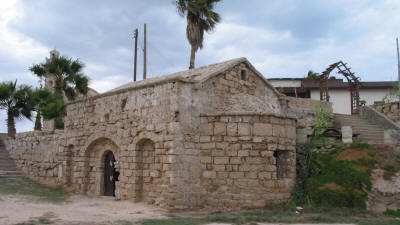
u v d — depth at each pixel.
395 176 13.84
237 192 14.29
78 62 28.41
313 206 13.80
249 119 14.64
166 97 14.97
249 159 14.38
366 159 14.73
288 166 15.30
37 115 26.89
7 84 27.16
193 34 28.42
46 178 22.23
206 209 14.46
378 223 11.44
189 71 19.61
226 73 17.03
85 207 14.81
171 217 12.62
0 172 23.58
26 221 10.96
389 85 34.31
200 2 28.09
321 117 18.02
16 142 26.59
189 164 14.73
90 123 19.03
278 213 13.18
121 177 16.67
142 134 15.77
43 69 27.67
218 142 14.87
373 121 21.41
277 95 20.23
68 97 28.27
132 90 16.70
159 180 15.03
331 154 15.81
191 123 15.02
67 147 20.61
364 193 13.62
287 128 15.38
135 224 10.99
